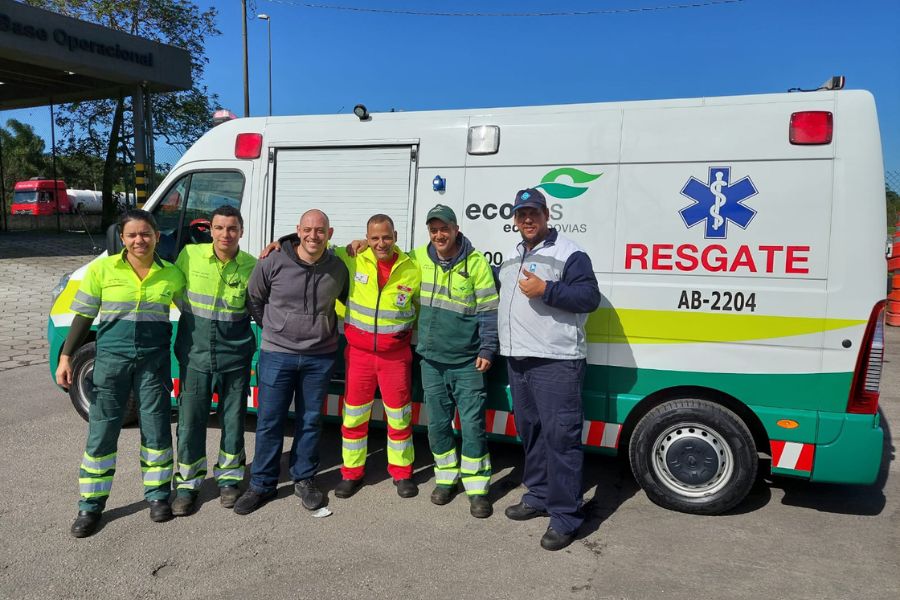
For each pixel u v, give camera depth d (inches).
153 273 139.2
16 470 167.9
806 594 116.6
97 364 138.3
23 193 1001.5
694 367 144.6
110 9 856.9
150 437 143.7
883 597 115.6
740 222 140.4
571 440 134.2
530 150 156.3
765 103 140.2
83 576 120.0
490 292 146.0
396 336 149.9
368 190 171.2
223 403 150.7
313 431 152.9
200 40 933.2
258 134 181.5
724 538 137.4
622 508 152.3
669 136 145.8
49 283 484.7
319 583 118.9
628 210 148.2
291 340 146.7
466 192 161.8
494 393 162.2
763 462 174.4
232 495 151.4
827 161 135.3
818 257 135.7
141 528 139.5
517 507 147.3
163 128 914.1
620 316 149.3
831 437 136.8
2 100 802.8
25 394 235.6
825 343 135.9
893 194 442.6
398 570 123.7
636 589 118.0
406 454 158.1
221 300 144.1
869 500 156.3
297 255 146.6
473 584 119.2
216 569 123.2
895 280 405.1
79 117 880.3
